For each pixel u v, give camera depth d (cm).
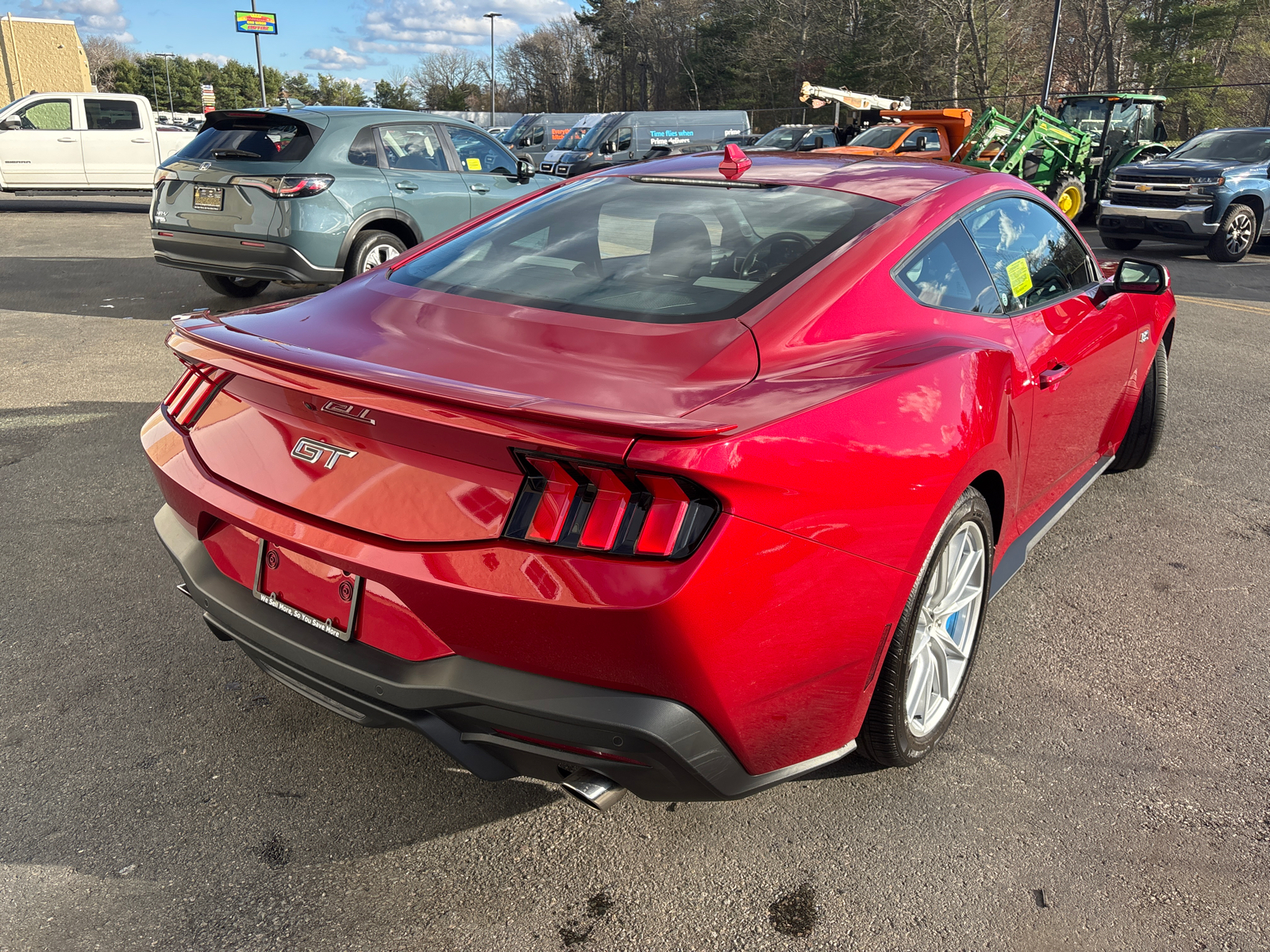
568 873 200
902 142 1892
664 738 162
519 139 3269
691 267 226
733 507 158
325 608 188
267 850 203
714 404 173
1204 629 311
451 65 9838
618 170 300
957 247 256
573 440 154
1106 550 371
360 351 199
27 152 1609
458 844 207
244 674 269
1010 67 4678
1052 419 287
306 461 188
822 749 199
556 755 169
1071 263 327
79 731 241
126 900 188
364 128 732
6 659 271
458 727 175
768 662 172
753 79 6119
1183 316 877
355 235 714
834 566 179
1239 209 1304
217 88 13012
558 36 9519
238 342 195
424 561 168
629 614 154
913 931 187
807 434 174
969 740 249
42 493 392
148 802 217
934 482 201
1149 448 440
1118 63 5409
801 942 183
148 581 320
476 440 162
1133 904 195
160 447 218
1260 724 259
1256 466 472
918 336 225
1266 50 4978
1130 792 230
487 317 211
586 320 206
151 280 942
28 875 194
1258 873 204
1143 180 1362
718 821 216
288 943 180
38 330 698
